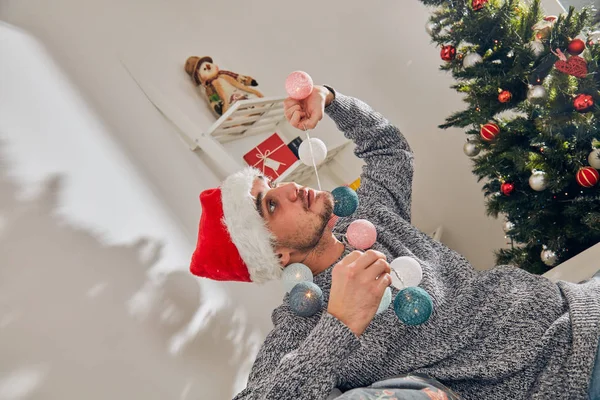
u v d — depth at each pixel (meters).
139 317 1.19
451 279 1.12
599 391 0.82
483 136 1.50
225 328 1.40
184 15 2.32
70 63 1.70
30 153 1.23
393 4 2.29
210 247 1.15
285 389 0.83
